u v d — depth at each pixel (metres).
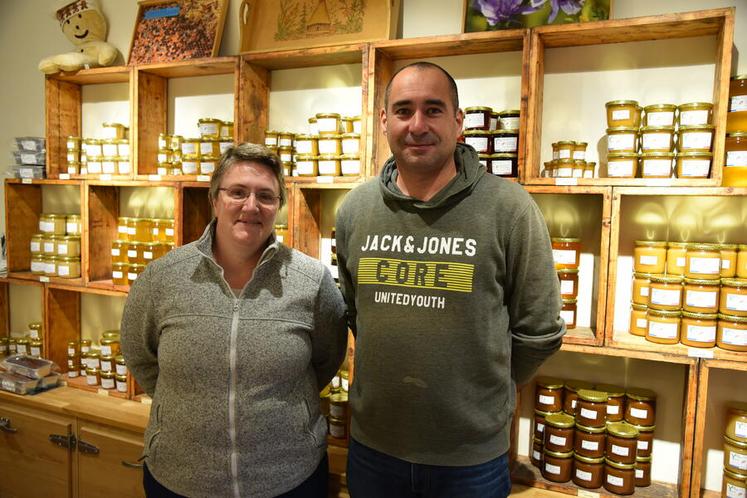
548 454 1.99
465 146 1.49
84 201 2.71
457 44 2.06
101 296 2.98
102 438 2.44
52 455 2.57
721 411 1.99
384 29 2.24
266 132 2.43
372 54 2.11
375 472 1.44
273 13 2.44
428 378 1.35
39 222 3.06
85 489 2.50
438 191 1.41
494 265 1.36
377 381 1.40
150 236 2.64
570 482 1.99
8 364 2.78
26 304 3.24
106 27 2.90
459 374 1.34
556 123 2.12
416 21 2.31
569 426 1.96
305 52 2.23
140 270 2.54
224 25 2.64
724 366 1.70
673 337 1.80
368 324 1.42
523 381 1.55
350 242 1.53
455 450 1.36
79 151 2.86
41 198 3.13
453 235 1.37
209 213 2.61
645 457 1.95
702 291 1.76
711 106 1.78
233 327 1.42
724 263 1.79
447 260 1.36
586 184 1.83
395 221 1.44
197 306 1.44
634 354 1.80
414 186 1.43
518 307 1.42
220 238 1.50
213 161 2.43
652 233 2.04
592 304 2.12
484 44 2.06
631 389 2.04
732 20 1.67
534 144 1.94
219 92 2.69
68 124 2.96
